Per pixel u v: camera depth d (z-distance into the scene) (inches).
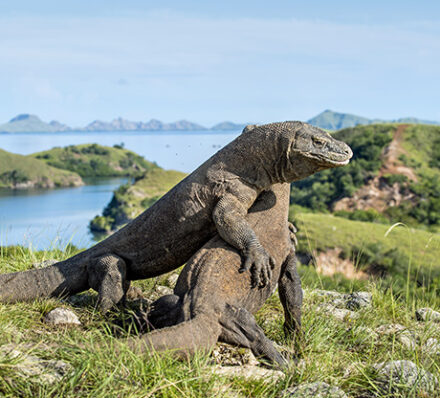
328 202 3636.8
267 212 220.7
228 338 186.4
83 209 5182.1
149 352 164.4
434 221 3245.6
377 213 3356.3
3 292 236.2
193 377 160.6
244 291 202.1
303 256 2039.9
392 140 4227.4
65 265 241.9
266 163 216.5
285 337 223.9
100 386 148.0
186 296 192.7
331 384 174.4
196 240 225.9
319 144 211.2
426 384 174.7
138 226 233.9
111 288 228.8
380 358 204.4
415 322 272.2
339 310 275.7
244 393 166.1
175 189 228.8
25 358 161.3
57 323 213.0
